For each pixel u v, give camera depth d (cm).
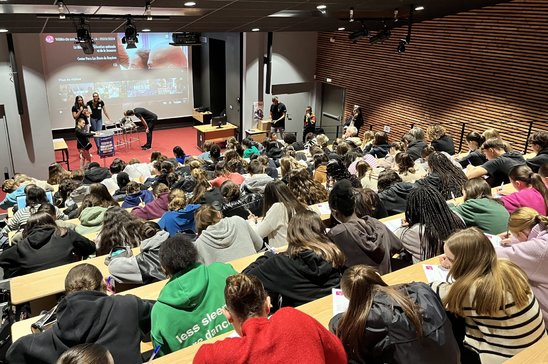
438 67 1100
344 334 195
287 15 880
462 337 230
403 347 186
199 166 756
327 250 268
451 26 1048
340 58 1374
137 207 545
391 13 950
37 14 699
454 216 316
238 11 782
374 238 292
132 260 328
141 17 782
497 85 979
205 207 357
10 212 617
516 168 398
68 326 214
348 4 776
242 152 945
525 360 187
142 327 248
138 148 1354
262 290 196
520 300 205
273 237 386
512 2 919
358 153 738
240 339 158
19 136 1039
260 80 1346
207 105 1576
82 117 1207
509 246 282
